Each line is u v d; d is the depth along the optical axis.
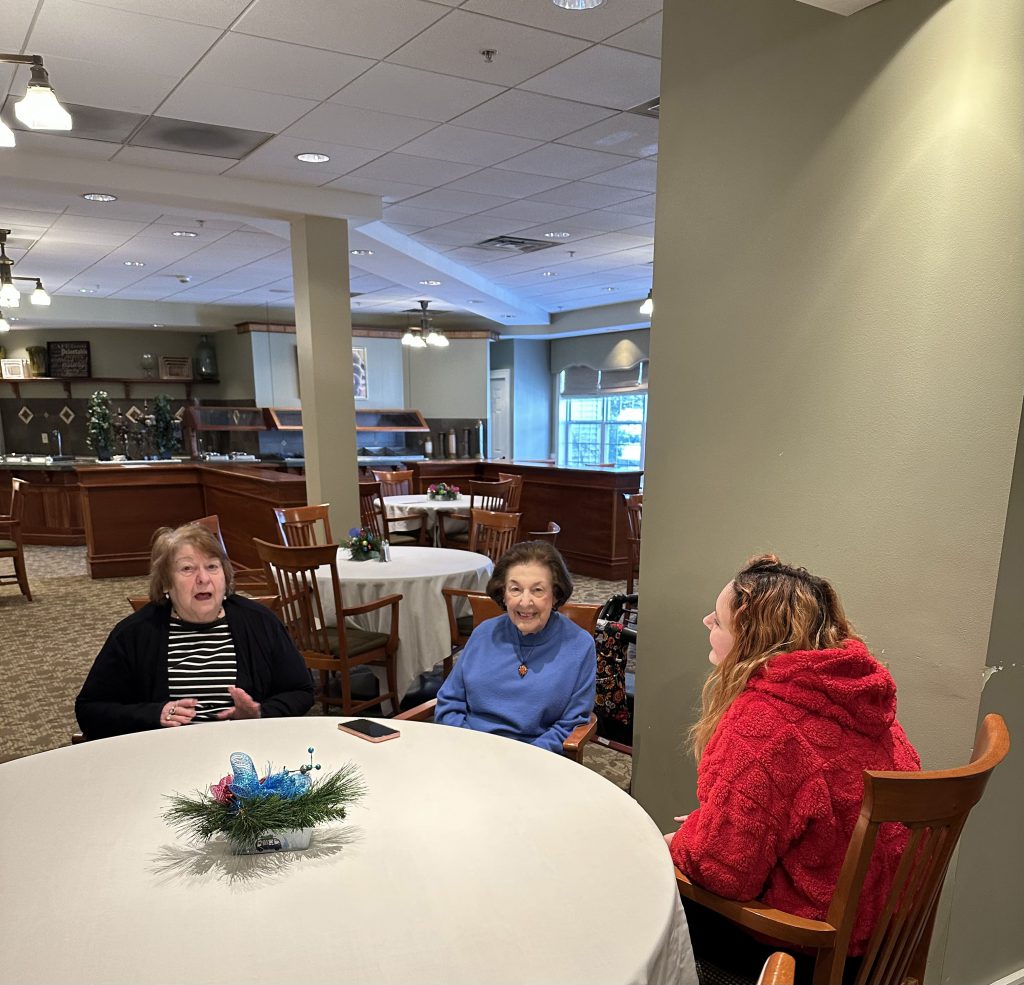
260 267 7.43
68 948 0.99
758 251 1.81
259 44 2.92
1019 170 1.32
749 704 1.31
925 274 1.48
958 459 1.45
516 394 11.66
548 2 2.60
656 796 2.27
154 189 4.57
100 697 2.09
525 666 2.15
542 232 6.20
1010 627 1.46
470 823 1.31
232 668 2.13
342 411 5.47
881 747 1.27
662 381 2.10
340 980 0.94
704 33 1.90
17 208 5.12
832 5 1.52
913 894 1.18
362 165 4.49
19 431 10.86
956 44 1.39
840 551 1.69
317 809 1.19
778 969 0.79
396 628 3.55
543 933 1.03
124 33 2.82
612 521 6.78
